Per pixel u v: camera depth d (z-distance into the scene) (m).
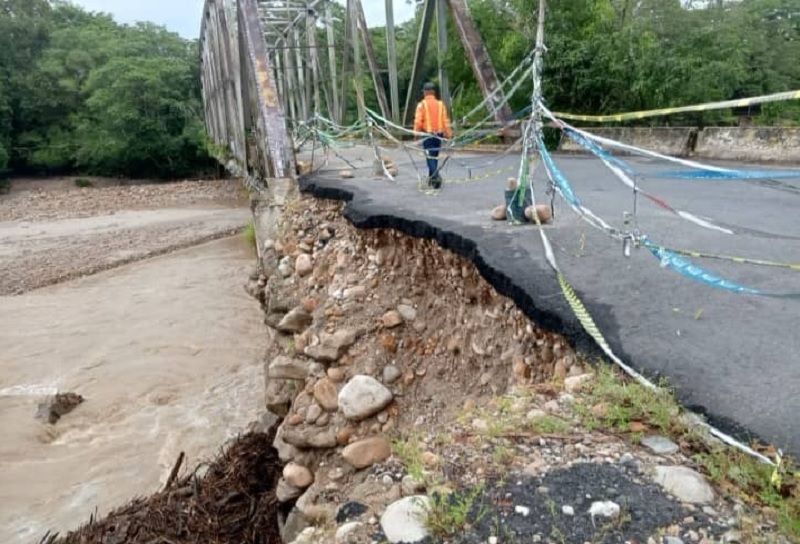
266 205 10.02
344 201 8.02
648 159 10.71
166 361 12.55
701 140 10.38
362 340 5.74
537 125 5.44
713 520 2.09
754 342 3.13
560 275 4.02
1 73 52.47
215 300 16.58
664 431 2.59
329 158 13.25
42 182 49.66
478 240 5.04
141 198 39.91
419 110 8.30
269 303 7.46
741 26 14.75
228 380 11.68
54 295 17.81
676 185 7.96
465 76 16.67
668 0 13.83
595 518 2.15
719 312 3.52
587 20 14.48
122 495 8.09
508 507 2.27
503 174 9.70
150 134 49.62
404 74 27.56
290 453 5.27
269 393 6.10
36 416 10.29
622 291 3.88
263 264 8.77
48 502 8.02
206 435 9.63
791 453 2.31
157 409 10.62
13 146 51.19
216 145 24.16
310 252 7.76
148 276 19.52
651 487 2.28
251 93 12.73
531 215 5.62
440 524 2.22
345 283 6.53
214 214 32.41
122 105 48.72
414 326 5.65
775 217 5.68
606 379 2.99
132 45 58.16
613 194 7.32
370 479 3.04
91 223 31.11
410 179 9.42
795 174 2.86
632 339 3.25
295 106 26.27
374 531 2.37
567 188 4.82
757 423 2.49
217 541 5.85
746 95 15.47
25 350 13.39
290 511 5.01
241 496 6.43
